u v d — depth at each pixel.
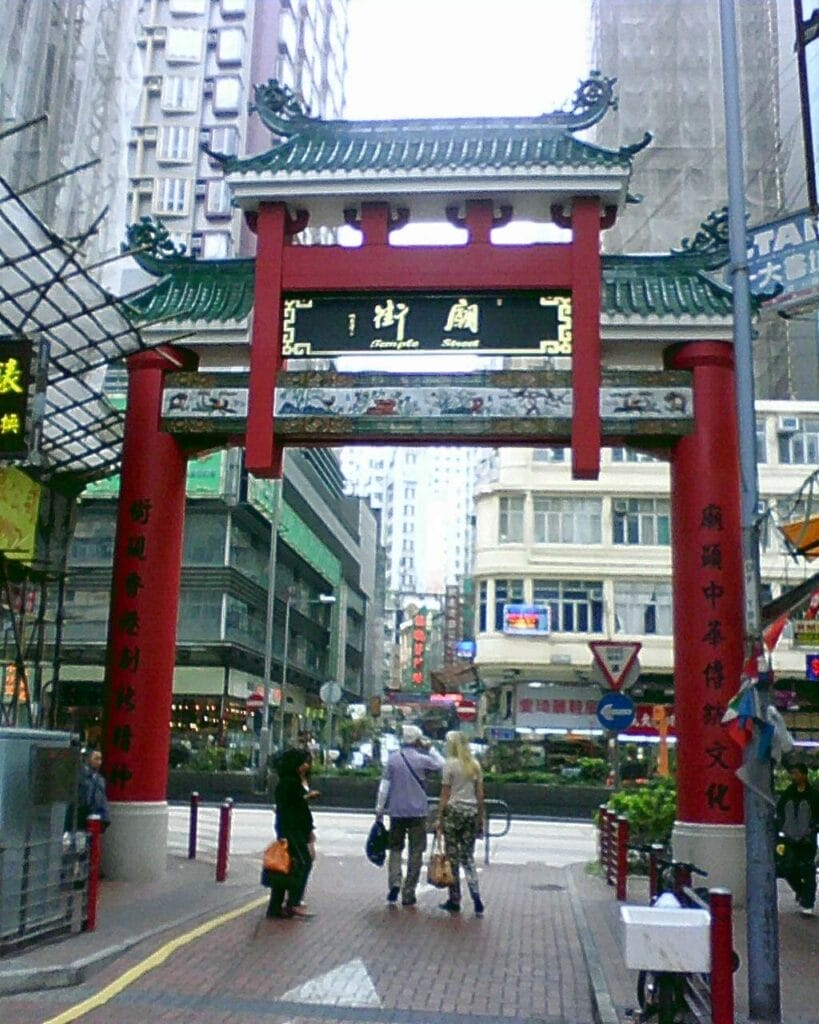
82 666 41.97
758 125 44.91
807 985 9.25
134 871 14.04
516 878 16.50
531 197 14.52
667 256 15.16
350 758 44.62
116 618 14.63
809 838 13.47
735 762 13.56
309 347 14.56
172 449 14.98
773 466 42.06
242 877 15.02
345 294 14.62
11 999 8.17
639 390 14.37
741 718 8.44
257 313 14.52
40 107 19.58
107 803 13.84
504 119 15.36
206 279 15.62
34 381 10.75
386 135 15.41
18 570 16.00
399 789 13.07
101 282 21.45
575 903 13.45
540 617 43.84
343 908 12.66
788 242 10.94
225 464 43.31
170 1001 8.26
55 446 15.16
